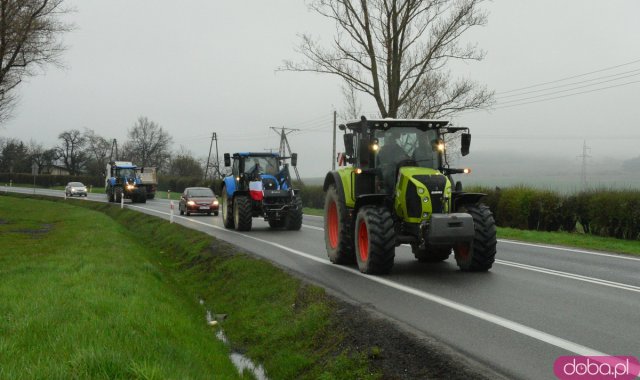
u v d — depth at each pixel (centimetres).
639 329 608
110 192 4516
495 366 495
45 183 9294
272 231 2009
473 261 995
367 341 598
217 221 2570
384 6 2266
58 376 430
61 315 634
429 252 1138
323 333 677
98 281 872
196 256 1489
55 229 2133
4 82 3086
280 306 846
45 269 1017
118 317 627
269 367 655
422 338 566
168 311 748
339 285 895
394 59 2262
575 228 1973
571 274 988
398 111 2480
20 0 2792
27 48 2925
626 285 874
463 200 1028
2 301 717
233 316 902
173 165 8438
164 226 2202
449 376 481
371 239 967
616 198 1756
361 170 1041
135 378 442
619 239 1741
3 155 12044
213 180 5616
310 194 3869
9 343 519
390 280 937
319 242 1614
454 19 2234
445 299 776
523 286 870
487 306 729
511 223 2145
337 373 561
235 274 1135
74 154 11444
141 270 1081
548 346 549
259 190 1989
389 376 518
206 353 634
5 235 1869
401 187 988
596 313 684
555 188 2100
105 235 1686
